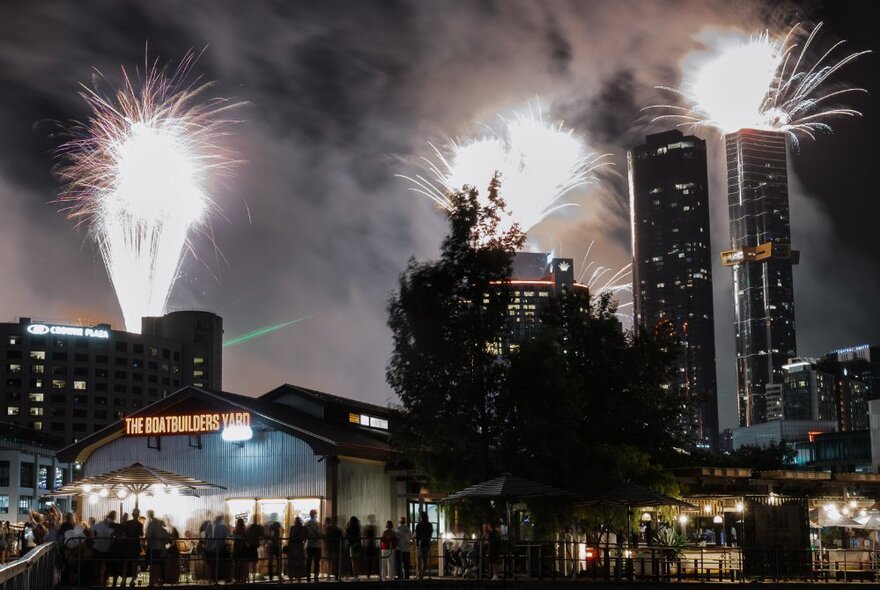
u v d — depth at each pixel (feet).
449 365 135.44
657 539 144.77
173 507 144.97
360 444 146.72
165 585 105.60
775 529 131.75
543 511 127.54
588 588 117.60
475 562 125.90
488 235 139.85
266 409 150.30
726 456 216.95
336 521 137.59
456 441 131.64
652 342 158.30
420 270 138.72
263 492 141.90
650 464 144.36
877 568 137.18
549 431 131.44
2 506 453.17
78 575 99.14
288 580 114.93
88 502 146.72
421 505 160.45
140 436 148.36
